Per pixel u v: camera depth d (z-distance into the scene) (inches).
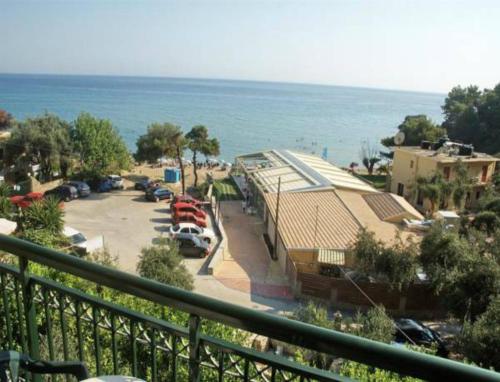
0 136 1651.1
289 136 3949.3
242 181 1653.5
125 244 957.2
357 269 754.8
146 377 121.5
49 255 81.6
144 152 1544.0
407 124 2144.4
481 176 1396.4
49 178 1457.9
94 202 1296.8
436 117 7751.0
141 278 69.9
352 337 52.9
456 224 1005.2
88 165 1456.7
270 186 1234.0
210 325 206.8
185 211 1133.1
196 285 781.9
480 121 2206.0
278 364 62.7
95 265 75.4
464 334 501.0
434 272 685.9
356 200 1138.0
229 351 66.4
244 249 994.7
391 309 721.0
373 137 4116.6
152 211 1230.9
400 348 50.4
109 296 198.7
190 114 5536.4
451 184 1270.9
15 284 96.2
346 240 863.1
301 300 749.9
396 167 1550.2
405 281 704.4
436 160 1348.4
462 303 608.4
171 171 1649.9
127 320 81.8
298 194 1136.8
